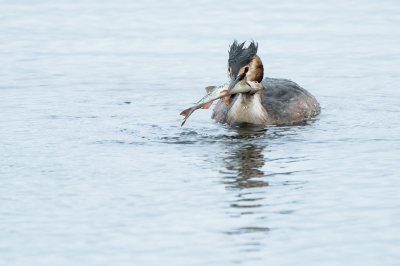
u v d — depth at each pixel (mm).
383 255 7262
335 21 28750
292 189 9641
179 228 8141
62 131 13914
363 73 20766
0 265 7211
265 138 13383
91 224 8320
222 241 7711
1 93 18297
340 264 7078
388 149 12047
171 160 11508
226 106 15617
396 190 9469
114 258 7316
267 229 8055
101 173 10648
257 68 15375
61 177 10430
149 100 17625
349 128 14234
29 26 28797
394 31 26828
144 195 9453
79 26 28797
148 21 29453
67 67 22078
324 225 8148
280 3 32781
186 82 19906
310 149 12250
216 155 11875
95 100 17547
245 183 10000
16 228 8234
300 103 15797
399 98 17516
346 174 10398
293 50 24094
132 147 12547
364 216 8422
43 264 7215
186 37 26391
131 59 23266
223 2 33219
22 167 11023
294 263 7117
